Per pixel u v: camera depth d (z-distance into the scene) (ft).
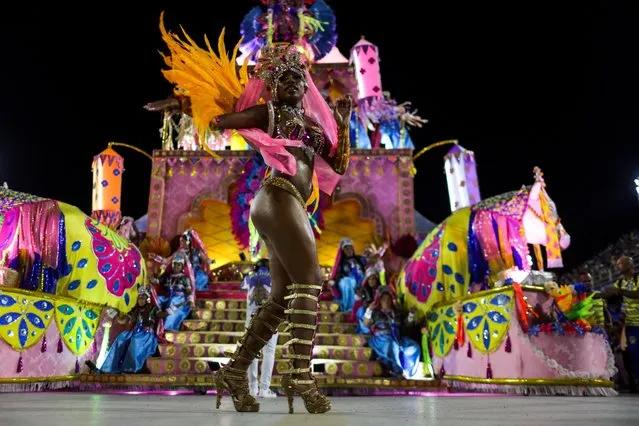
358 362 25.54
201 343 27.50
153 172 43.73
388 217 42.19
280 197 9.58
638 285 24.93
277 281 10.00
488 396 19.38
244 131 10.26
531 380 19.99
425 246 29.27
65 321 23.98
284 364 24.53
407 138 46.39
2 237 24.32
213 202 44.29
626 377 24.85
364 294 29.22
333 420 7.34
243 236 42.22
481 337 22.56
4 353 20.59
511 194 26.71
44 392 20.89
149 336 25.81
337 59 49.78
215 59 10.90
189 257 36.09
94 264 26.58
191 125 45.65
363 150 43.62
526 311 20.47
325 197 42.55
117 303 27.71
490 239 25.54
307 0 50.19
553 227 25.77
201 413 8.84
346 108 11.68
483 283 25.44
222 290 35.12
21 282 23.99
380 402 13.83
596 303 21.04
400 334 27.61
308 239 9.39
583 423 6.91
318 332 29.40
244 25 49.11
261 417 7.92
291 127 10.40
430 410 9.86
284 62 11.02
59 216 25.77
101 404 11.66
